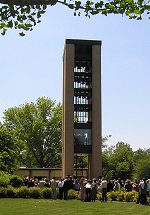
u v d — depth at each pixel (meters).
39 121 86.12
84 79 69.19
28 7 8.47
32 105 90.06
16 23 8.90
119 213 23.34
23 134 86.50
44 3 7.79
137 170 117.00
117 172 102.81
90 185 33.72
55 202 31.62
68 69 68.88
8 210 24.12
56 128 87.81
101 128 67.56
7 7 8.54
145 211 24.75
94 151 66.44
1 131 62.25
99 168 65.88
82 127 67.44
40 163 86.88
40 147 86.25
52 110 89.94
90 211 24.23
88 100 68.94
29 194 37.75
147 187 32.41
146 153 140.38
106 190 33.47
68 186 35.12
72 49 69.44
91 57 70.06
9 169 61.91
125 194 34.34
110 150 120.94
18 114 88.69
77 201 33.22
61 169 78.94
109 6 8.62
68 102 67.94
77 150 66.69
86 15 8.77
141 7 8.53
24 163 87.25
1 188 38.12
